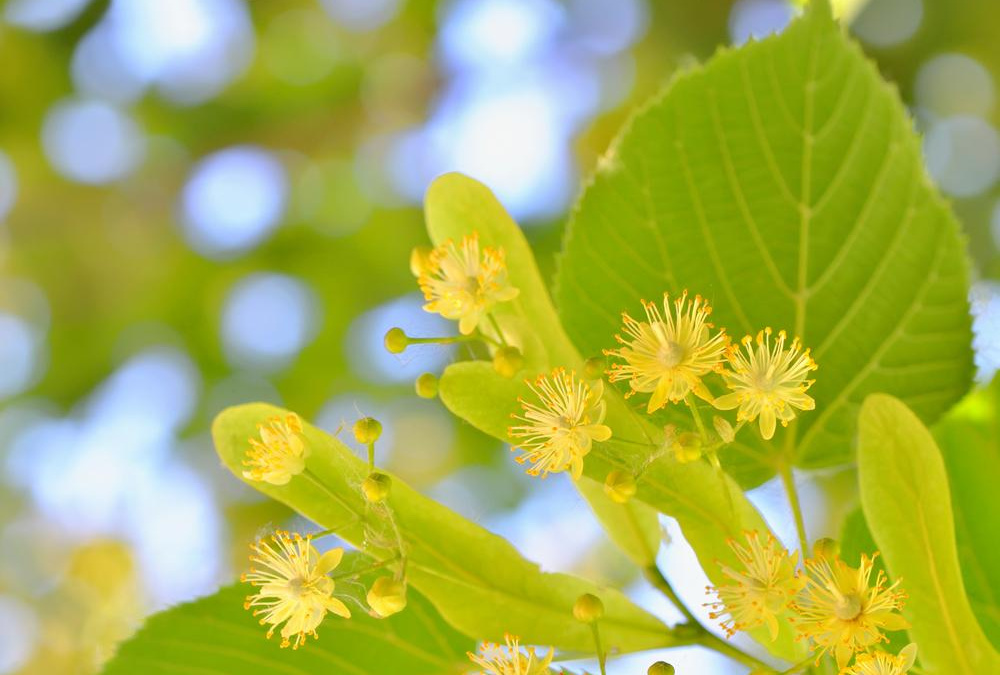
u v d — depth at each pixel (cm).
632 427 46
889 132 49
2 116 126
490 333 47
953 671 44
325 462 46
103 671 48
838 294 49
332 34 132
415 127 132
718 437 47
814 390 48
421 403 119
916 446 45
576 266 49
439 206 47
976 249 109
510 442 46
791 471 48
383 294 128
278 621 45
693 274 49
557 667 46
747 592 44
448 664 48
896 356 48
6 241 129
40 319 129
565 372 46
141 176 131
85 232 131
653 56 118
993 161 111
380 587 45
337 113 131
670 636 46
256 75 132
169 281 129
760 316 49
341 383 125
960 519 49
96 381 128
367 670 48
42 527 122
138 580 118
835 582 44
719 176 49
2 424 126
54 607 117
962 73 112
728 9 113
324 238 130
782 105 49
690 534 46
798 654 46
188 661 48
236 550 116
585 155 120
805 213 49
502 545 47
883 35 112
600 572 98
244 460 47
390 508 46
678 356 45
